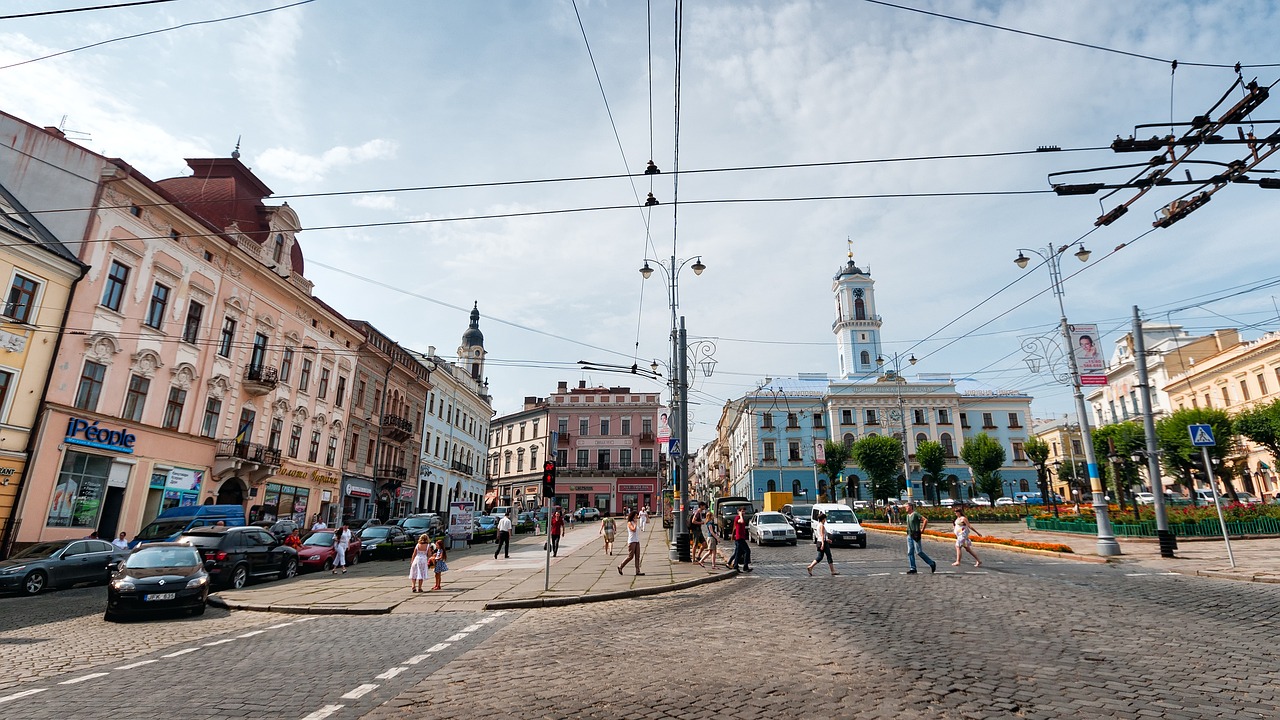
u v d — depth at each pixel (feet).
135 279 84.02
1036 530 105.81
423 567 54.13
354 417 138.62
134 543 72.13
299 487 117.70
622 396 251.19
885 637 29.96
